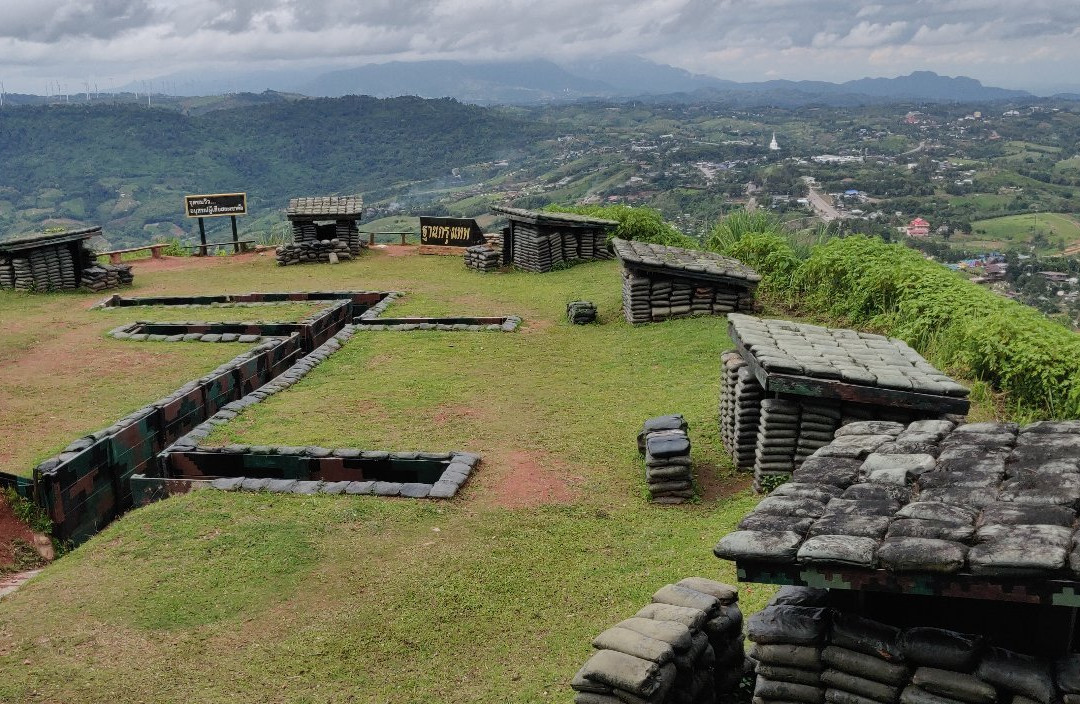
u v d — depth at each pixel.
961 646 4.71
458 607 8.23
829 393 9.80
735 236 25.78
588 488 11.16
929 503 5.11
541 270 27.02
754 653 5.34
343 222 31.67
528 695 6.86
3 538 10.34
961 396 9.36
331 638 7.71
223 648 7.56
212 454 11.80
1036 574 4.21
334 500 10.43
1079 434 5.92
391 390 15.30
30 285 25.53
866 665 4.97
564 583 8.72
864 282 17.88
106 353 18.34
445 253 32.22
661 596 6.61
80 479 11.08
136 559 9.08
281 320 21.33
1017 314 13.70
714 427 13.20
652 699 5.32
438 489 10.68
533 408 14.39
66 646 7.54
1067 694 4.42
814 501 5.46
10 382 16.39
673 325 19.39
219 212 33.94
